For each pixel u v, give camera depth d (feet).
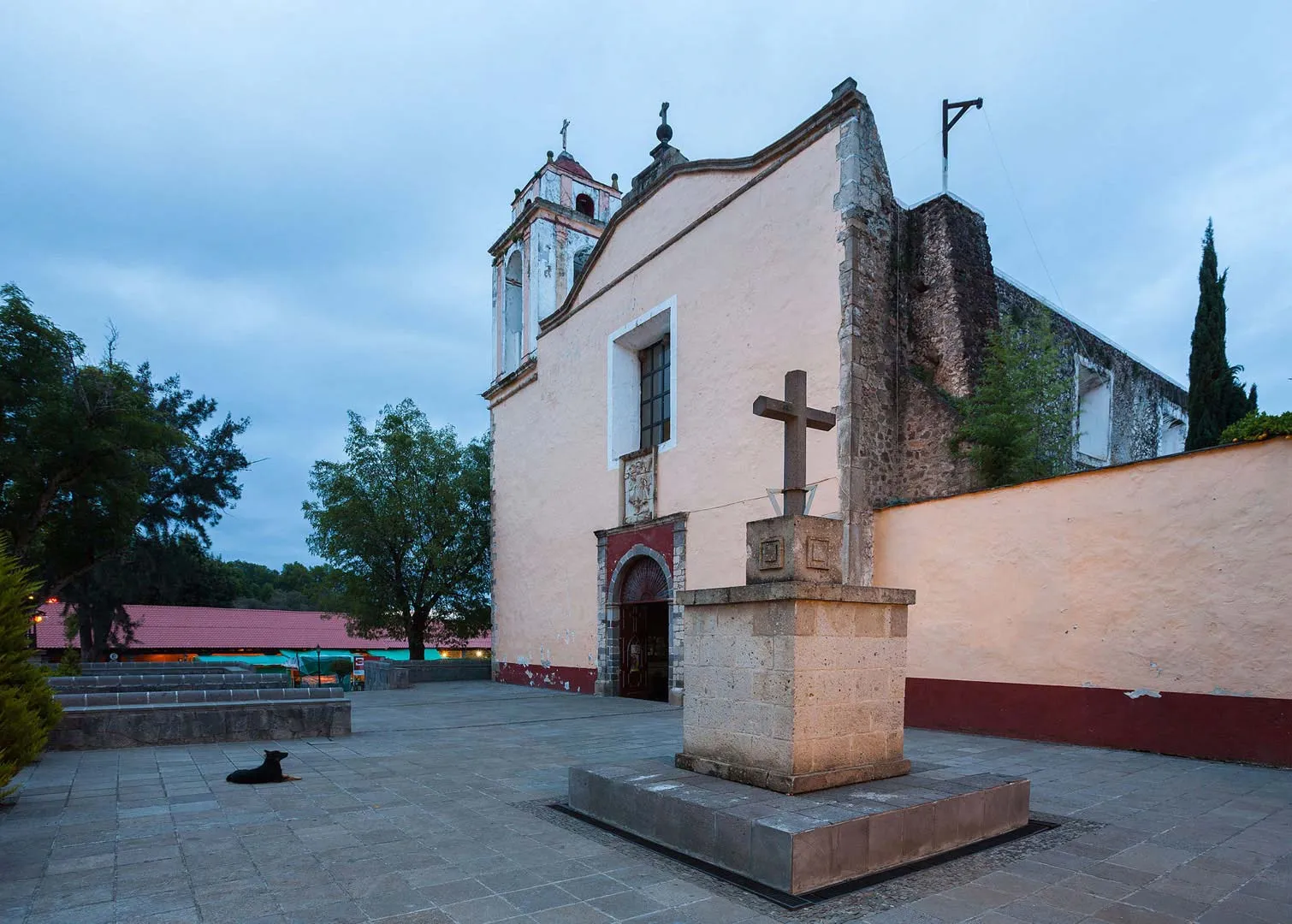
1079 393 56.34
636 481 55.06
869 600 17.84
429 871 14.37
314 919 12.05
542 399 69.87
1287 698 23.91
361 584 81.51
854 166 40.47
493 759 27.14
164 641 102.12
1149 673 27.37
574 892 13.21
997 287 48.24
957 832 15.71
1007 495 32.58
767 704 16.84
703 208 51.11
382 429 83.25
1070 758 26.04
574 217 78.18
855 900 12.75
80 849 15.78
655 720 39.73
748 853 13.85
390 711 45.24
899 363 41.11
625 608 57.06
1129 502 28.53
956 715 33.47
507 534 74.59
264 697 33.55
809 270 42.19
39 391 53.57
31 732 19.62
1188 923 11.80
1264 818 17.97
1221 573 25.80
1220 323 52.19
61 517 62.23
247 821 18.03
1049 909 12.35
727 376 47.29
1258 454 25.23
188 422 93.66
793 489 18.42
